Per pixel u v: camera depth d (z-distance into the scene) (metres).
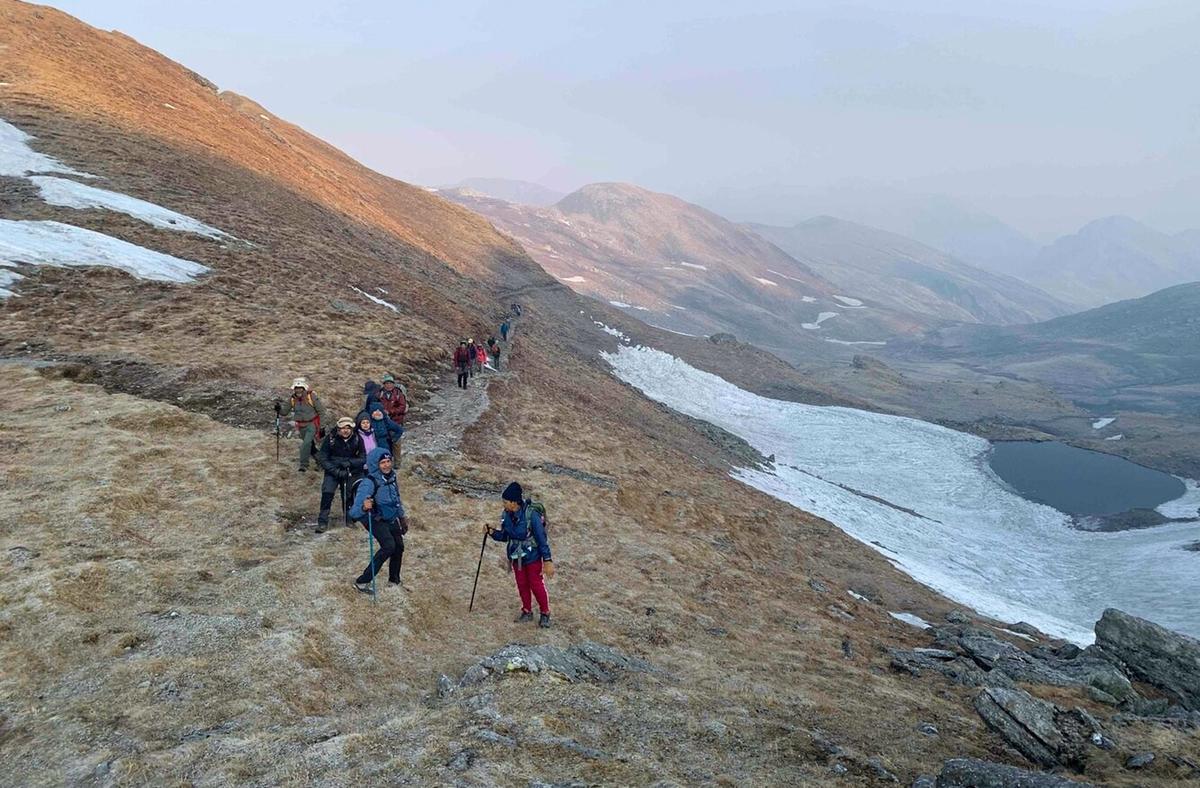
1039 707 11.44
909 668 14.59
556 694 8.44
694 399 88.38
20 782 6.02
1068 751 10.52
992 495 74.50
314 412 15.20
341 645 9.28
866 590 25.56
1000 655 17.55
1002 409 166.00
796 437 86.38
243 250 33.88
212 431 16.14
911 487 72.88
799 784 7.55
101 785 5.98
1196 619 41.38
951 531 56.31
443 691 8.62
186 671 7.93
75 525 10.99
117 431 14.76
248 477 14.35
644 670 10.55
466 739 6.99
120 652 8.17
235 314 25.31
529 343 57.78
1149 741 11.23
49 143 38.47
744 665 12.23
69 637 8.27
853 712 10.80
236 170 51.97
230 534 12.06
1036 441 112.44
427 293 46.50
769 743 8.47
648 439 39.00
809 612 17.84
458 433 22.03
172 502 12.68
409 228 89.38
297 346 23.89
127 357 19.42
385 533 10.89
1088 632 34.91
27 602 8.74
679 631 13.27
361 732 7.10
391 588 11.27
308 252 39.41
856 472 75.19
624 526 19.27
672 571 16.95
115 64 64.00
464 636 10.73
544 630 11.51
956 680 14.58
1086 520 69.25
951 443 98.06
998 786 7.69
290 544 12.20
